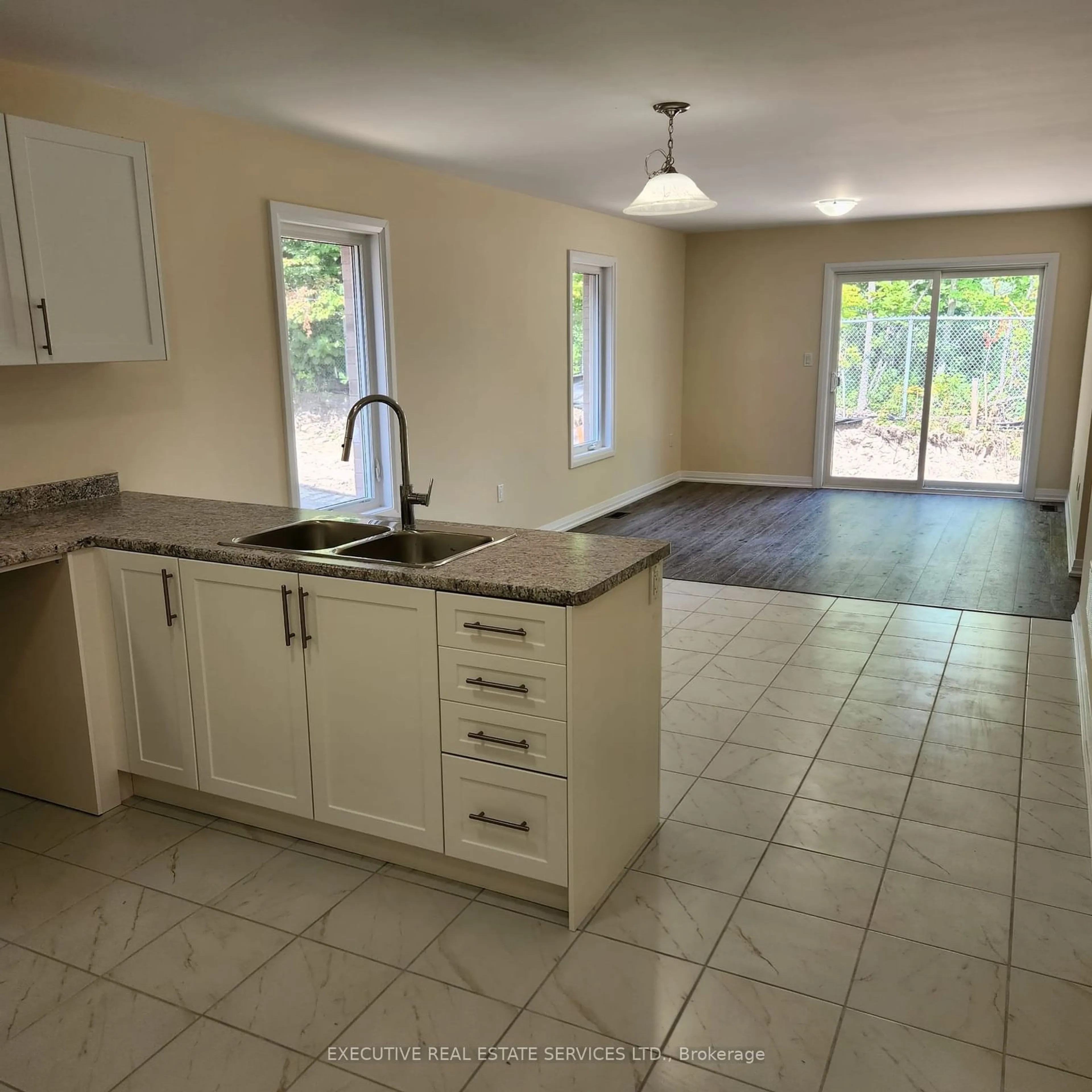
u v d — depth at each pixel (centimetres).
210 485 397
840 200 666
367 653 242
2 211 269
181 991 208
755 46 311
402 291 502
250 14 273
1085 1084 180
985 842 267
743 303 878
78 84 333
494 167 509
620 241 750
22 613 282
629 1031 195
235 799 278
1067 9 279
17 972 215
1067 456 785
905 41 308
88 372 341
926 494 838
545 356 650
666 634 459
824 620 480
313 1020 199
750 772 312
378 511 512
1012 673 402
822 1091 179
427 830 245
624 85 354
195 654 270
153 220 313
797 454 887
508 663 222
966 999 203
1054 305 767
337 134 425
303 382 461
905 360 832
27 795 301
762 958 217
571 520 714
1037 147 477
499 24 286
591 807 232
